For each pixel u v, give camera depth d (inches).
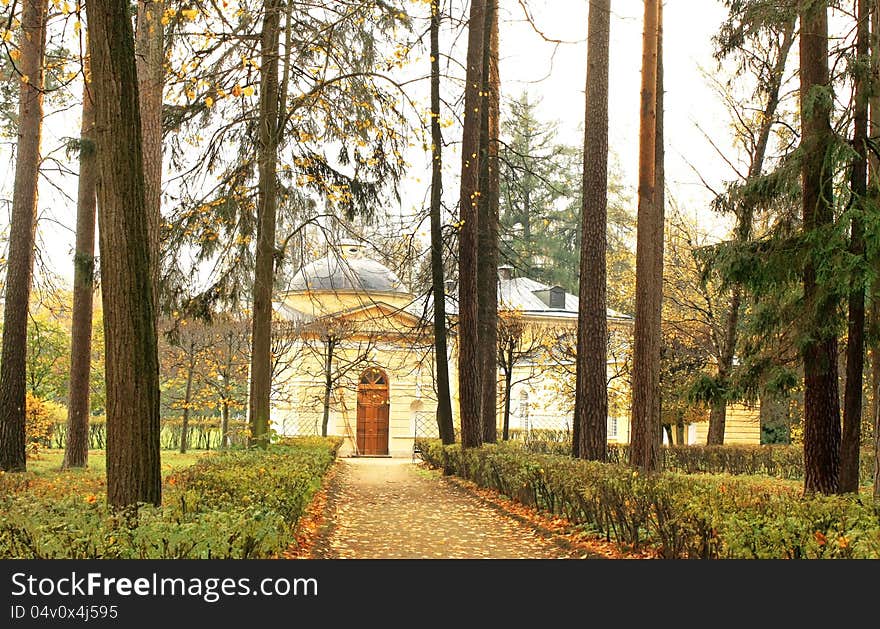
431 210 889.5
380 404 1549.0
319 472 552.7
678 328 1216.8
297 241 728.3
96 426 1517.0
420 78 557.3
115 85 314.8
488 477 679.7
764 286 509.0
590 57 695.7
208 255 665.0
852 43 494.3
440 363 921.5
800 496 348.8
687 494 335.0
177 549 230.7
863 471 885.2
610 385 1364.4
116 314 315.6
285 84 654.5
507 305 1395.2
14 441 678.5
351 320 1448.1
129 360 314.8
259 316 688.4
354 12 521.0
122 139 315.6
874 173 459.8
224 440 1320.1
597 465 514.0
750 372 547.5
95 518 248.7
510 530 490.6
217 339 1291.8
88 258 745.6
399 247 840.3
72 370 788.0
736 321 1056.2
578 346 711.1
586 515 431.2
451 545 432.5
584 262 687.7
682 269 1216.8
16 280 689.6
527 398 1736.0
